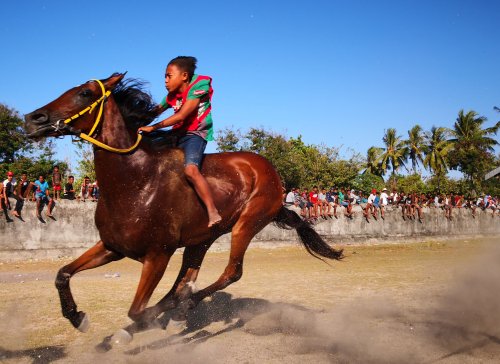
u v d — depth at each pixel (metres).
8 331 5.07
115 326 5.30
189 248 5.10
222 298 7.02
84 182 15.20
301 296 7.27
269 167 5.32
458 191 40.62
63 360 4.09
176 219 4.41
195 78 4.73
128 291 7.88
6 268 12.02
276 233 18.11
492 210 27.77
